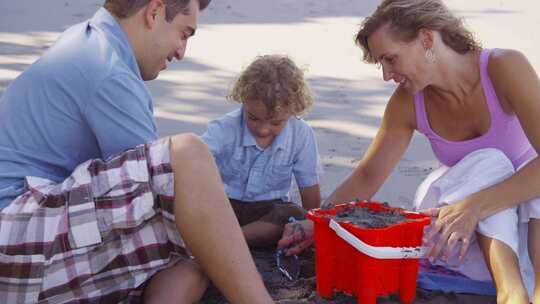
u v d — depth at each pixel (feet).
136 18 7.11
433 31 7.68
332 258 7.56
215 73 16.52
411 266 7.42
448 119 8.26
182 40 7.40
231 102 14.61
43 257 6.26
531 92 7.63
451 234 7.43
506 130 8.09
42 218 6.33
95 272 6.42
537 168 7.57
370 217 7.47
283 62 8.86
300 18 22.17
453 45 7.82
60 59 6.86
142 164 6.42
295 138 9.21
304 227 8.47
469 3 24.44
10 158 6.76
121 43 7.05
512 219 7.57
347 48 18.99
